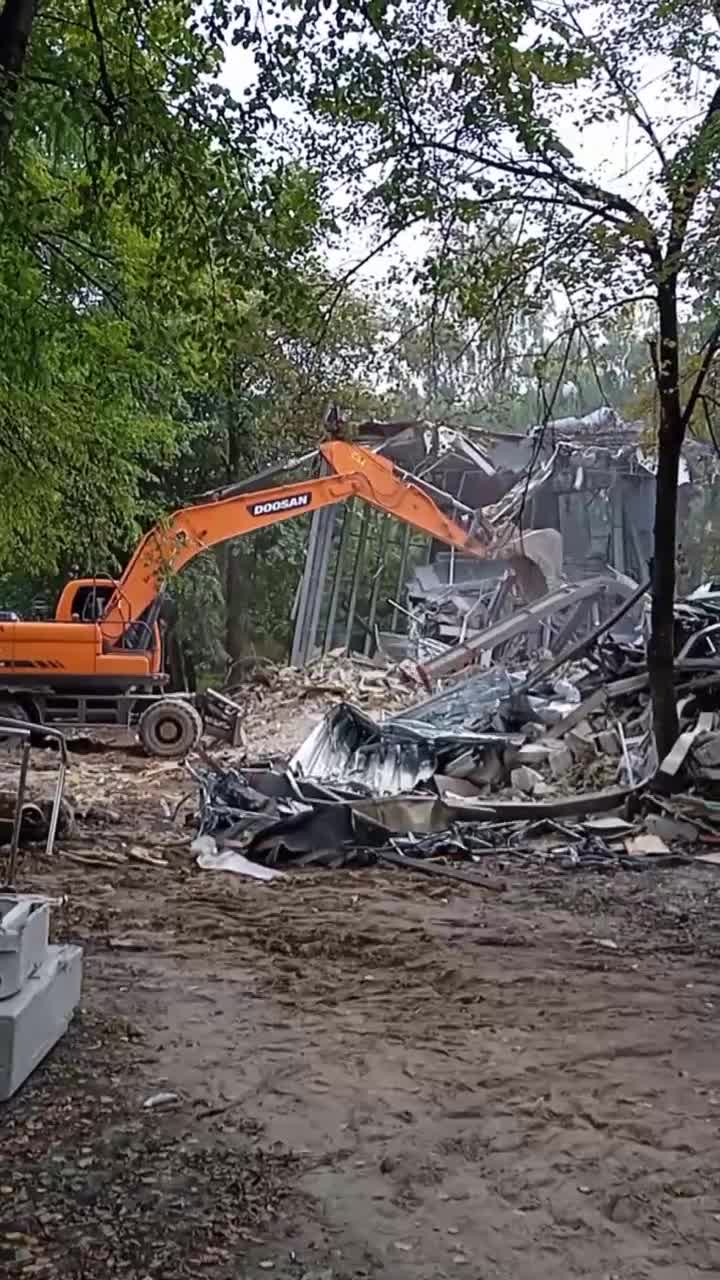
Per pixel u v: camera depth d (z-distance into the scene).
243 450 26.61
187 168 8.42
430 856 10.19
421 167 9.88
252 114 8.66
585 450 21.88
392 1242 3.66
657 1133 4.50
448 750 13.30
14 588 26.84
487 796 12.57
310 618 22.80
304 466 23.45
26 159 9.19
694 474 21.69
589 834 10.84
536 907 8.52
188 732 16.64
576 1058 5.33
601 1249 3.66
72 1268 3.46
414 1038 5.58
